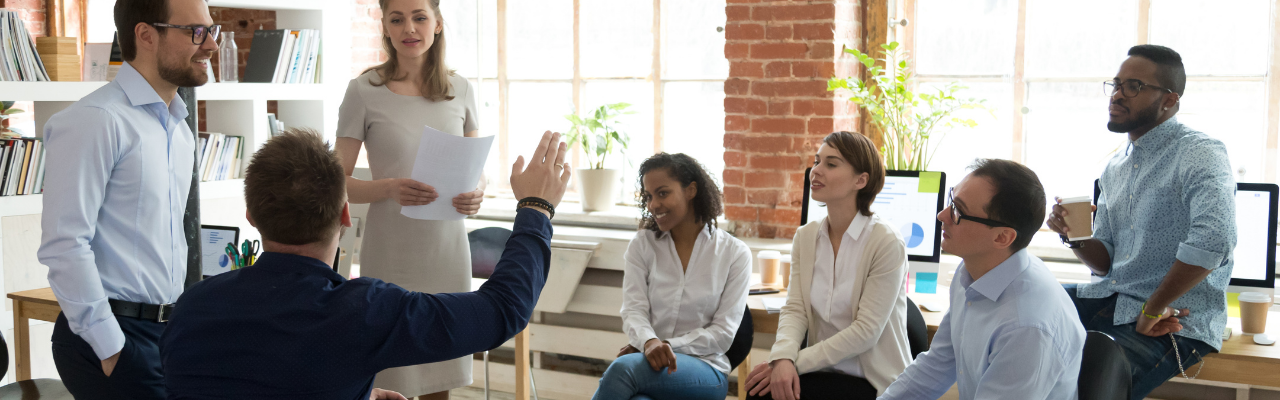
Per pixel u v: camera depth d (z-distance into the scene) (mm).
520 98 4621
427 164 2135
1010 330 1561
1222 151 2248
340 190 1265
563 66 4492
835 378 2367
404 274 2518
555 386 3938
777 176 3781
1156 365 2273
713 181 2600
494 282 1330
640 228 2734
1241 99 3363
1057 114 3623
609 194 4246
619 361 2314
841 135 2471
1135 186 2398
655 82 4273
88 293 1740
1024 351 1530
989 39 3707
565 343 3871
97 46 3324
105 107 1772
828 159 2453
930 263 2930
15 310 2752
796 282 2547
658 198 2551
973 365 1679
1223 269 2311
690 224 2615
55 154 1733
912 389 1908
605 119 4156
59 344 1882
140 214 1856
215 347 1205
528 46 4570
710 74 4160
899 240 2412
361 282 1254
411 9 2367
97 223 1808
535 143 4609
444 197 2166
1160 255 2320
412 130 2484
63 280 1724
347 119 2490
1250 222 2525
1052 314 1553
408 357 1235
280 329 1192
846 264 2459
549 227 1417
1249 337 2432
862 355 2371
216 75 3699
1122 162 2484
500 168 4703
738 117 3848
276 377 1191
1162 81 2299
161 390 1921
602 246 3801
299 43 3926
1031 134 3674
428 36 2414
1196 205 2191
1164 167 2330
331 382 1208
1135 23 3477
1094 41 3541
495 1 4602
